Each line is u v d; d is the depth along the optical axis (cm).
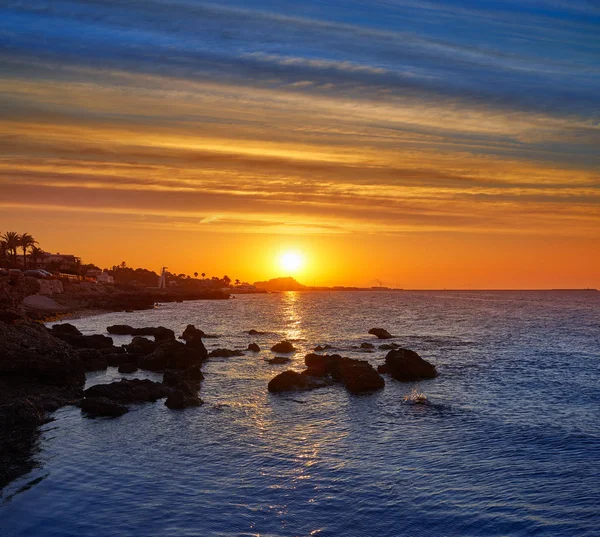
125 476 2006
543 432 2597
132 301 17638
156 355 4541
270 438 2494
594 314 14138
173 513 1695
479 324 10444
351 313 15150
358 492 1856
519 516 1673
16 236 18788
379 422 2789
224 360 5116
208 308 18450
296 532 1577
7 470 2070
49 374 3466
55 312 11988
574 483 1936
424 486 1912
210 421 2791
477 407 3133
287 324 10706
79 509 1725
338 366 4041
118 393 3216
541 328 9350
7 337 3547
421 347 6316
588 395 3484
